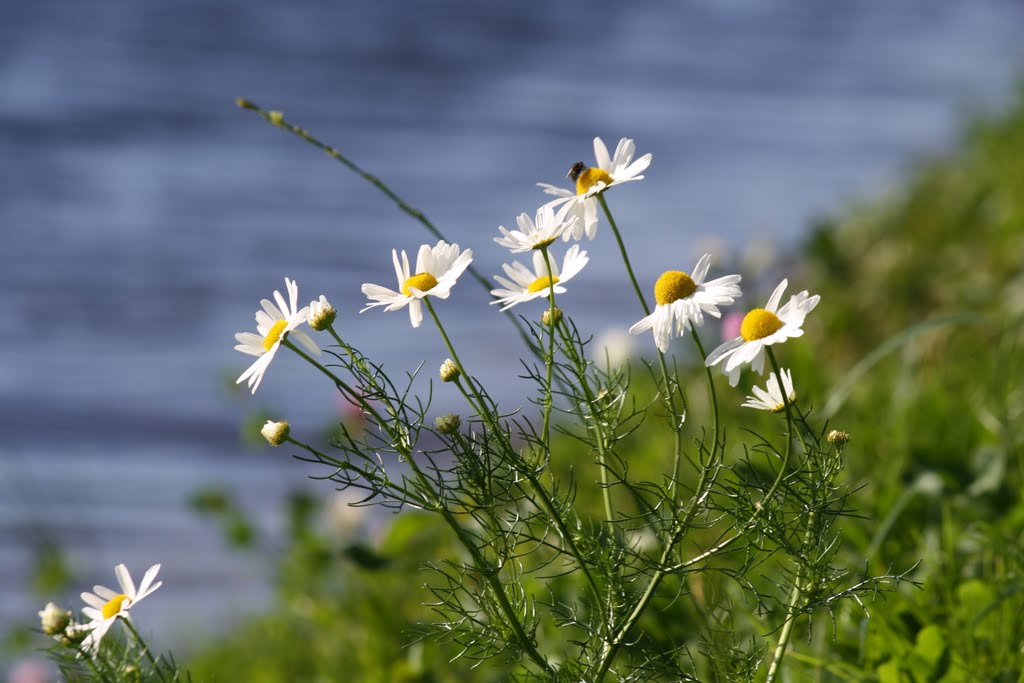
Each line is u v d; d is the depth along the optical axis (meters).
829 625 3.80
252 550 6.40
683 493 5.00
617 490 5.44
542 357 3.10
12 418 12.57
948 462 4.82
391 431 2.96
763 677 3.28
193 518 9.57
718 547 3.02
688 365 6.87
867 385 6.59
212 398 13.02
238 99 3.54
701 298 2.82
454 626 3.18
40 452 11.62
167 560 8.59
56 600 7.11
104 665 3.06
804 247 9.50
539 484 3.00
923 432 5.54
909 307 8.56
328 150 3.62
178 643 6.59
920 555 4.42
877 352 5.27
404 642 4.77
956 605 4.10
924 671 3.56
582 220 3.07
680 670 3.13
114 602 3.06
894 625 3.88
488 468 3.01
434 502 2.97
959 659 3.67
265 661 5.74
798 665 3.58
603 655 3.06
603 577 3.08
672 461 5.52
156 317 16.02
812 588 3.03
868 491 4.93
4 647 5.84
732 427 5.77
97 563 8.73
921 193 13.32
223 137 26.91
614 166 3.07
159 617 7.33
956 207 11.70
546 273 3.15
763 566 4.13
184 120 28.28
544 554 4.40
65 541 9.13
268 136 26.98
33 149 25.31
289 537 6.20
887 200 14.45
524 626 3.13
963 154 15.77
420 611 4.88
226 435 11.91
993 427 5.32
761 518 2.96
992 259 8.91
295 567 6.05
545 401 3.08
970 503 4.63
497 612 3.13
